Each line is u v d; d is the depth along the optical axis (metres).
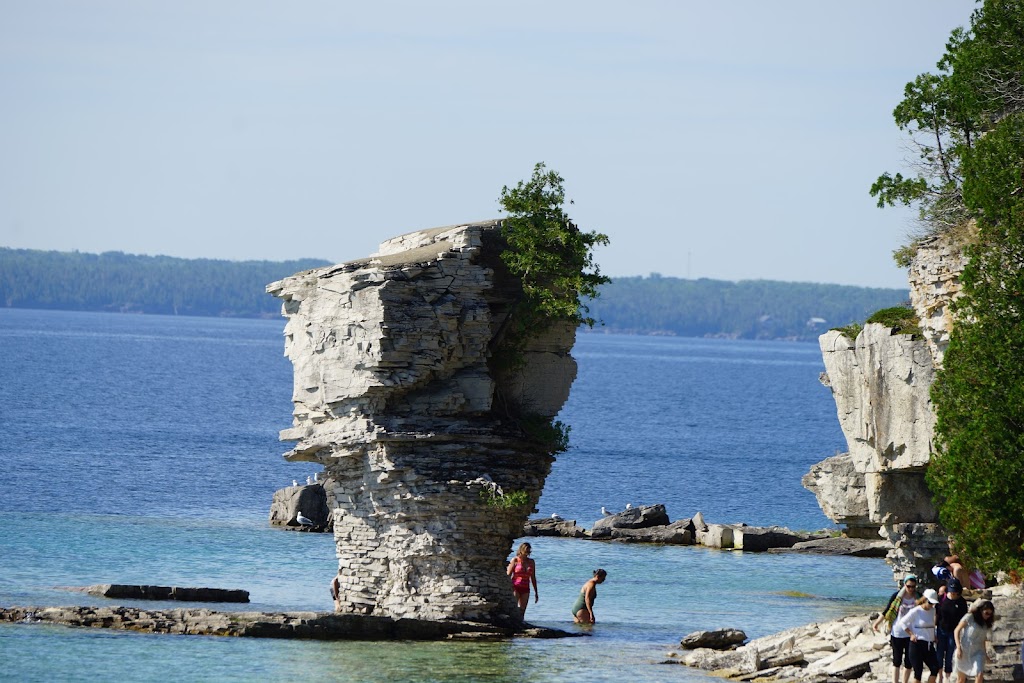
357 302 106.62
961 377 91.94
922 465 113.88
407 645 98.56
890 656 84.00
